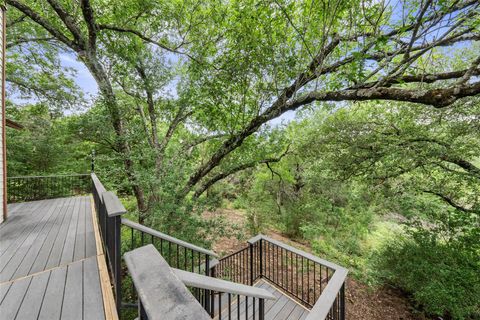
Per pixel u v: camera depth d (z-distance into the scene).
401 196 5.41
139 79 5.28
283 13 2.64
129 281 2.78
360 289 5.08
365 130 5.44
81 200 5.15
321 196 7.77
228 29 3.80
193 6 4.57
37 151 7.41
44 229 3.16
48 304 1.55
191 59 5.03
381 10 1.87
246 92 4.28
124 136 4.89
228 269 4.74
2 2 3.46
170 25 4.95
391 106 5.03
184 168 4.32
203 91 4.65
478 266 3.98
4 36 3.58
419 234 4.91
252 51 3.52
